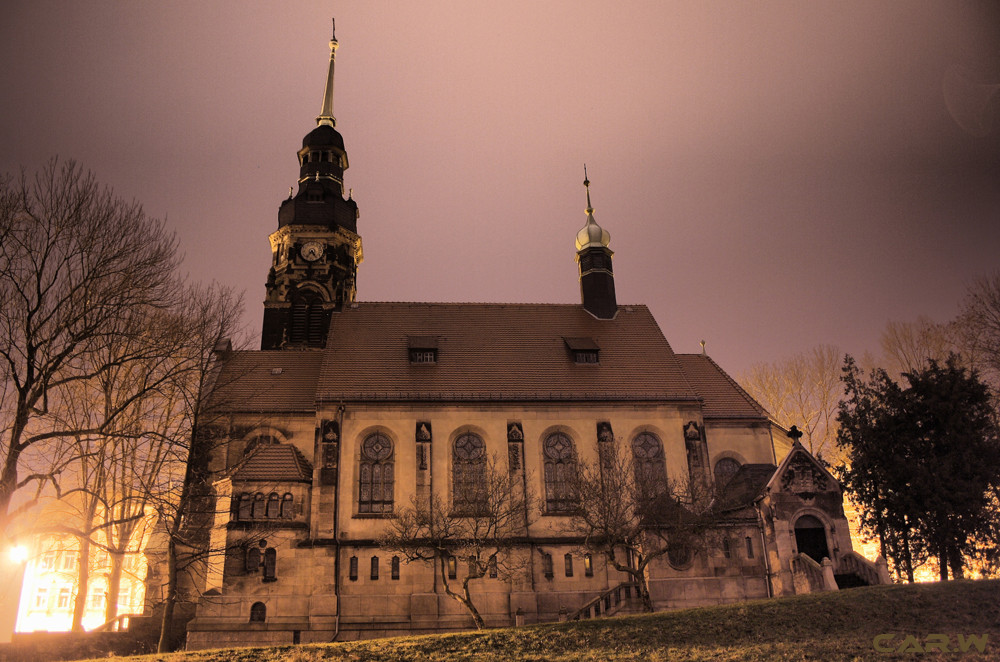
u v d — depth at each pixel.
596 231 72.88
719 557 51.59
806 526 49.91
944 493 48.16
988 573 51.12
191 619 52.12
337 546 53.22
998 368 59.69
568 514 56.34
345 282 79.19
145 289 41.31
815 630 31.98
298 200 81.12
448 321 67.12
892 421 51.97
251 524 52.94
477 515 49.97
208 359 47.06
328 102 90.81
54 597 79.38
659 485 55.31
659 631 33.34
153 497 42.91
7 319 37.38
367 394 58.25
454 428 58.06
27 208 38.12
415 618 51.75
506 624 52.25
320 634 50.75
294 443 59.41
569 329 67.81
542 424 58.97
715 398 65.31
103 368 37.62
